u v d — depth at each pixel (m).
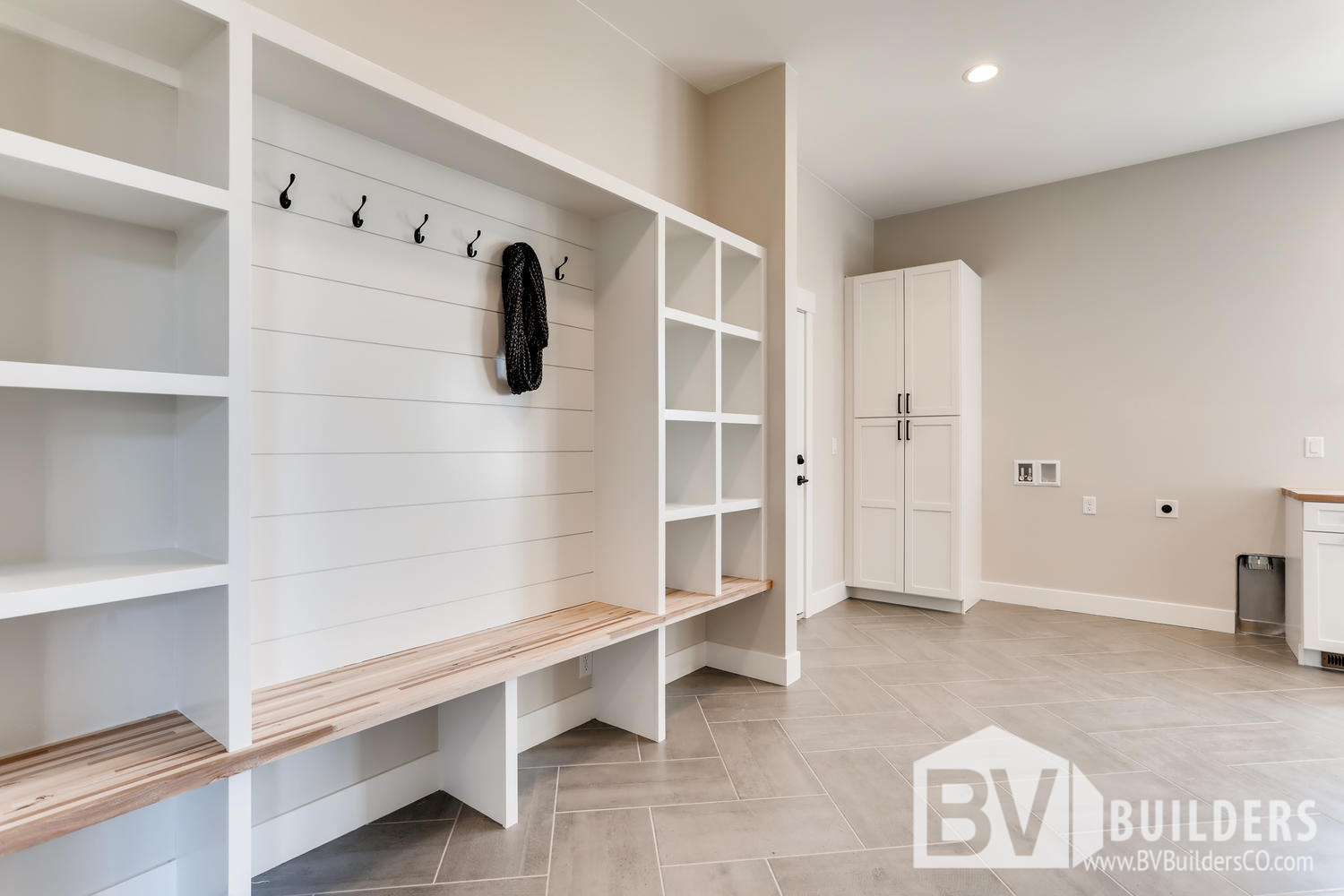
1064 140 3.77
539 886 1.61
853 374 4.61
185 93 1.46
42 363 1.29
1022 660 3.31
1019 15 2.64
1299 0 2.54
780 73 2.97
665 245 2.74
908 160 4.03
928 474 4.32
